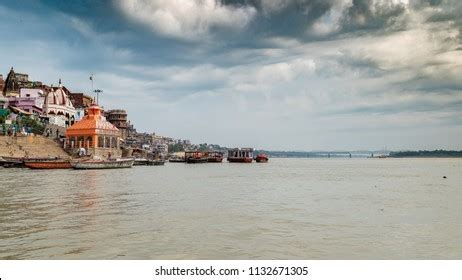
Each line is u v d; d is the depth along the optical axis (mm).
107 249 14641
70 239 15969
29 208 23859
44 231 17359
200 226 19062
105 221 19891
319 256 14430
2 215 21297
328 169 110750
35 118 97938
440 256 14703
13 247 14711
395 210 25625
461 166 148500
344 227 19484
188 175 66062
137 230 17859
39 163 67312
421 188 43938
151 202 27625
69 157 86500
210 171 84000
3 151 76500
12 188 35500
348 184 49281
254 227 19078
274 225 19672
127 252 14336
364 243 16281
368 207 26938
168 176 61219
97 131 95125
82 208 24156
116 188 37750
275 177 63969
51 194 31297
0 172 58938
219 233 17578
